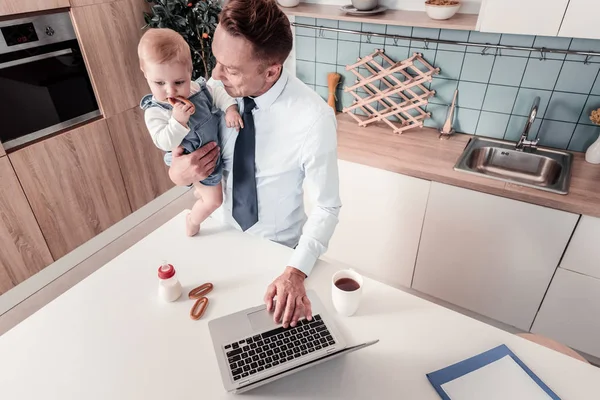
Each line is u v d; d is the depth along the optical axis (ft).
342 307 3.52
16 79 6.57
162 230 4.66
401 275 7.44
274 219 4.55
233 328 3.36
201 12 8.32
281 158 4.06
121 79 8.20
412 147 6.89
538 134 6.77
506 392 2.98
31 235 7.27
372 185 6.75
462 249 6.48
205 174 3.90
